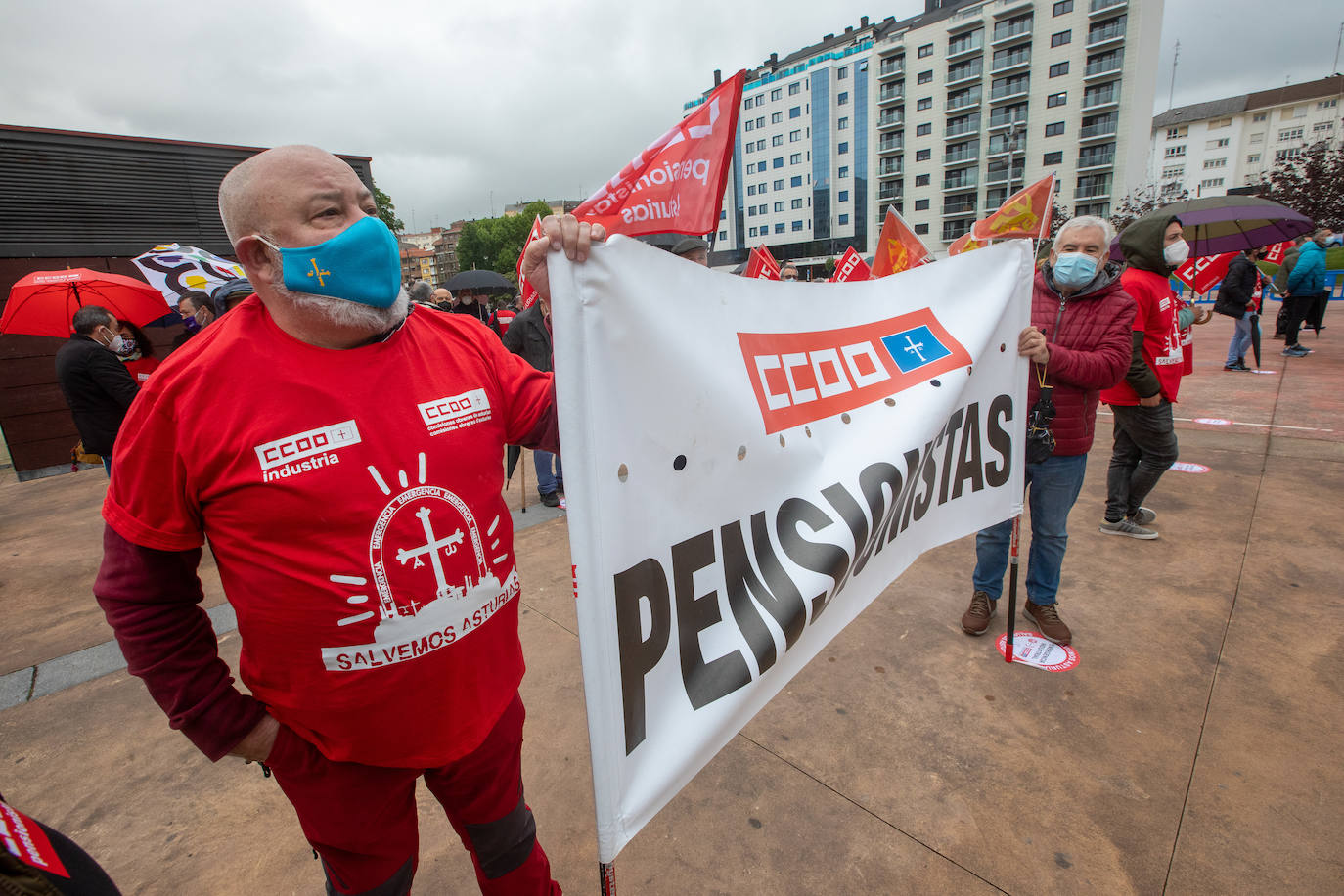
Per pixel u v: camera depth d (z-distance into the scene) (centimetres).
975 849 174
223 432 90
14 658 292
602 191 162
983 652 261
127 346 461
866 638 275
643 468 104
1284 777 191
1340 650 248
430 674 104
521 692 250
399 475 98
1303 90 7256
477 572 108
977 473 206
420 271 14238
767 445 129
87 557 419
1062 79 4947
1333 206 2689
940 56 5447
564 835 184
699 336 115
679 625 112
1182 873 164
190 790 206
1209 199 630
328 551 94
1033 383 242
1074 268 235
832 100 6406
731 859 175
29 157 667
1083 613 286
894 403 164
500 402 118
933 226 5856
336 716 101
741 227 7600
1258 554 330
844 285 159
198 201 766
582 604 96
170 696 97
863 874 169
